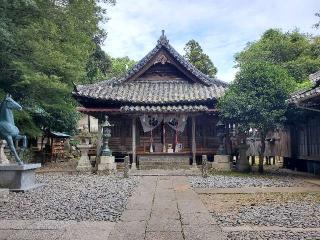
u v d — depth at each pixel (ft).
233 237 19.51
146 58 84.89
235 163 73.41
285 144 71.87
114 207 29.25
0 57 56.65
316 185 43.88
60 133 97.19
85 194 37.11
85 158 66.33
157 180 50.37
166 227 21.93
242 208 28.60
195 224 22.68
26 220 24.43
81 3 63.62
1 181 39.70
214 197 34.94
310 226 22.16
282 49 139.33
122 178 53.78
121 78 84.99
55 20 62.69
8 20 53.57
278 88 54.90
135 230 21.26
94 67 124.77
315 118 57.47
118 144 80.94
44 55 58.18
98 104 80.79
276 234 20.10
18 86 60.64
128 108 73.56
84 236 20.01
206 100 76.48
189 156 75.51
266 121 55.26
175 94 80.07
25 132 72.49
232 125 73.15
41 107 72.79
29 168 41.29
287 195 36.01
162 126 81.30
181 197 34.45
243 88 57.52
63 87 61.52
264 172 62.28
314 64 127.54
